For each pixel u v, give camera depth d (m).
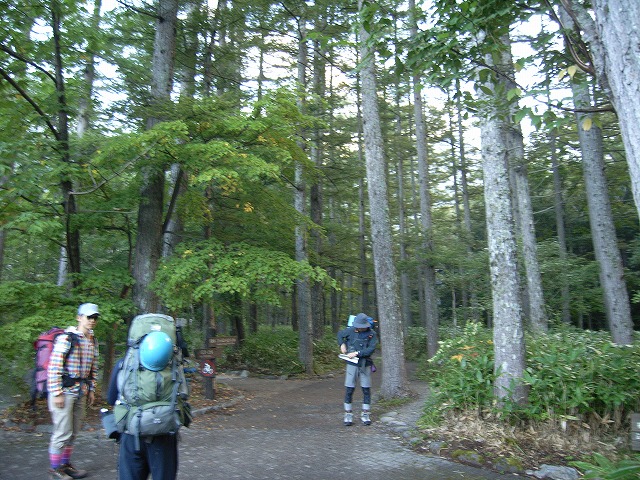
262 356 17.86
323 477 5.09
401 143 24.25
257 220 11.70
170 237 12.61
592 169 10.90
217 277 8.87
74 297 8.27
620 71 3.18
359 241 23.41
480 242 25.20
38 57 9.20
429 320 17.03
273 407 9.95
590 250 23.45
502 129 6.88
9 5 8.56
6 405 8.02
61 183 8.67
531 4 5.08
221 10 14.42
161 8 10.56
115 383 3.56
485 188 6.82
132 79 12.77
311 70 17.77
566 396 6.05
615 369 6.21
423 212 18.09
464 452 5.68
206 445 6.41
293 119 9.55
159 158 8.68
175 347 3.69
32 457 5.66
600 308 18.31
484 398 6.57
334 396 11.68
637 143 3.06
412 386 12.56
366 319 7.95
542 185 21.11
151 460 3.38
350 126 20.27
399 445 6.39
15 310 7.91
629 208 18.88
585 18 4.02
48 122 8.81
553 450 5.68
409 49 5.75
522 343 6.43
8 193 7.79
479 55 5.59
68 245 9.11
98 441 6.43
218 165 8.58
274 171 8.44
